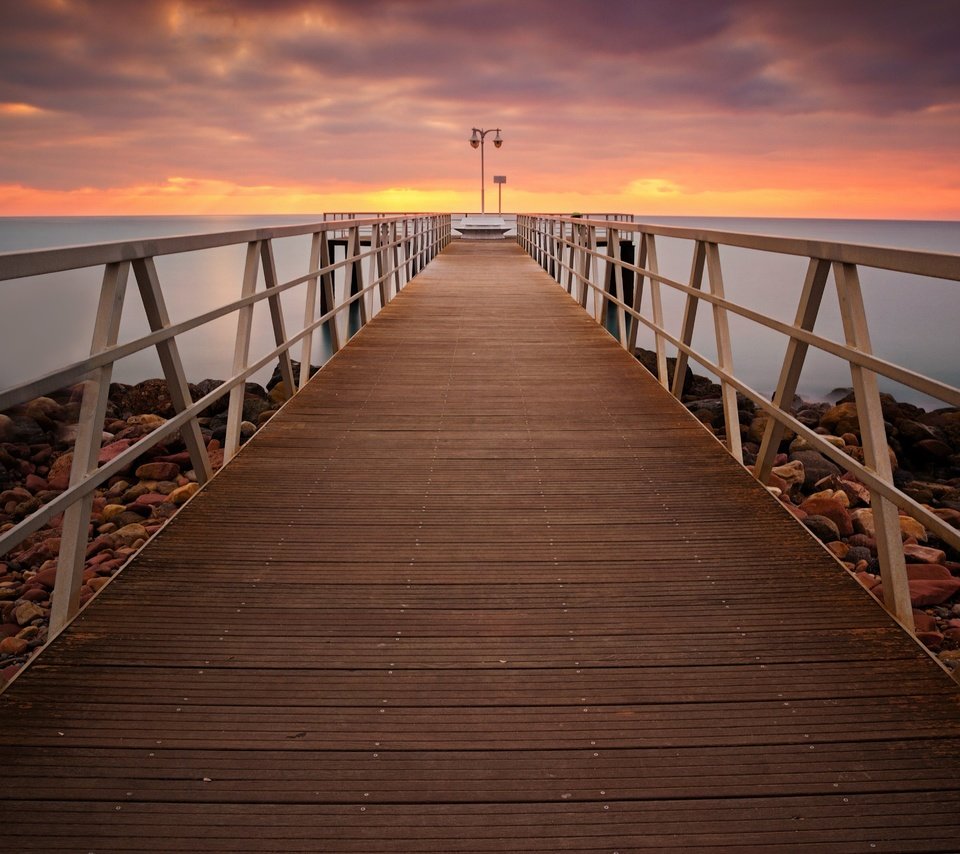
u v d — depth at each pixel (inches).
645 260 293.7
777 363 956.0
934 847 71.9
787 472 284.7
